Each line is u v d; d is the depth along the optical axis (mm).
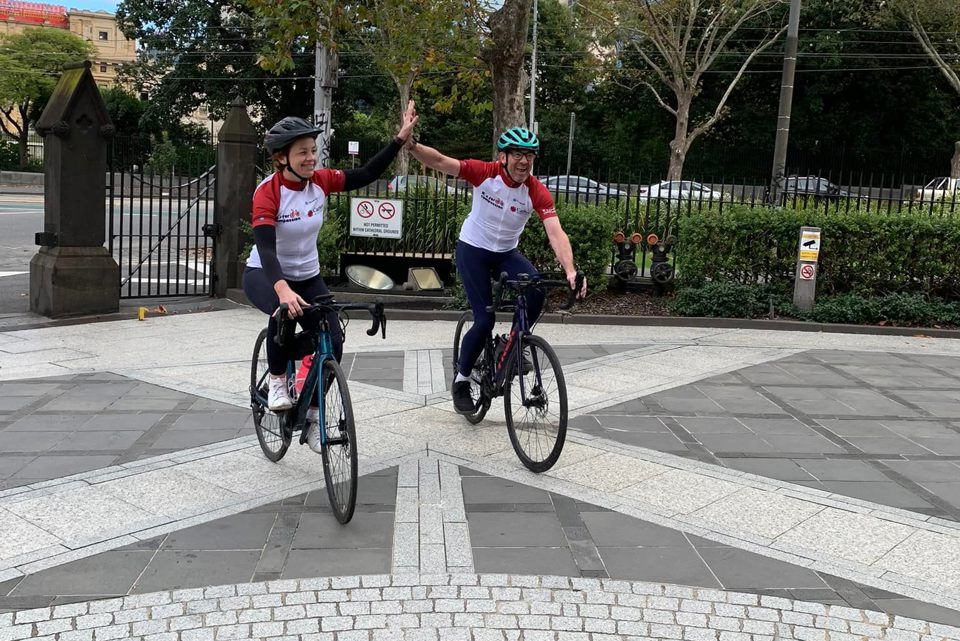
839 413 6133
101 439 5203
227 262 10875
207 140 25359
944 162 43562
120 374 6871
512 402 5016
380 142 44031
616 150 48594
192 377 6805
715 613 3254
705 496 4457
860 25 41188
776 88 44281
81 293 9344
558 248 4867
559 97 51469
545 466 4590
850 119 44000
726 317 9820
